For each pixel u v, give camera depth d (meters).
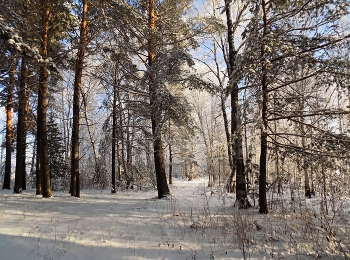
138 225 7.31
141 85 11.84
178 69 11.06
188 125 11.80
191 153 25.31
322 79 7.14
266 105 7.75
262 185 7.99
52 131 20.64
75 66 13.66
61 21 12.28
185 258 5.26
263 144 7.95
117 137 17.50
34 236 6.14
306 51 6.86
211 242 6.03
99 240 6.12
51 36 12.95
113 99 17.20
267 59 7.25
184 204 10.28
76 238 6.19
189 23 11.68
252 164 8.87
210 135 24.56
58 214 8.43
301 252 5.37
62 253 5.34
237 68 7.41
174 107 11.16
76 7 12.82
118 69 15.56
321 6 6.66
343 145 6.82
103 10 9.82
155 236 6.47
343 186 8.07
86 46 12.67
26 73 13.51
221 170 25.45
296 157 7.71
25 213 8.28
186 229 6.90
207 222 7.27
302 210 7.58
